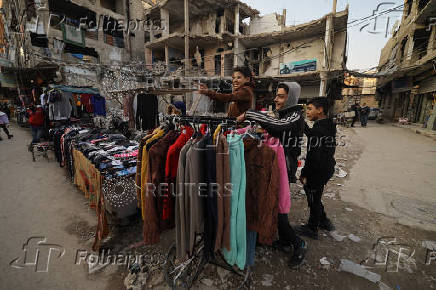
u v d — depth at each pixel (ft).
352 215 9.94
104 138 14.38
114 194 8.25
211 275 6.57
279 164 5.67
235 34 52.75
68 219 9.93
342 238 8.24
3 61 46.44
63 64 37.42
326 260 7.13
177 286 6.10
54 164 18.44
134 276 6.51
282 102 6.39
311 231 8.32
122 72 36.91
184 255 5.41
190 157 4.90
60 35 44.16
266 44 55.21
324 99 7.51
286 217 6.57
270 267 6.90
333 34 44.34
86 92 24.35
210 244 5.53
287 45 52.47
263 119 5.02
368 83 96.37
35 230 9.02
